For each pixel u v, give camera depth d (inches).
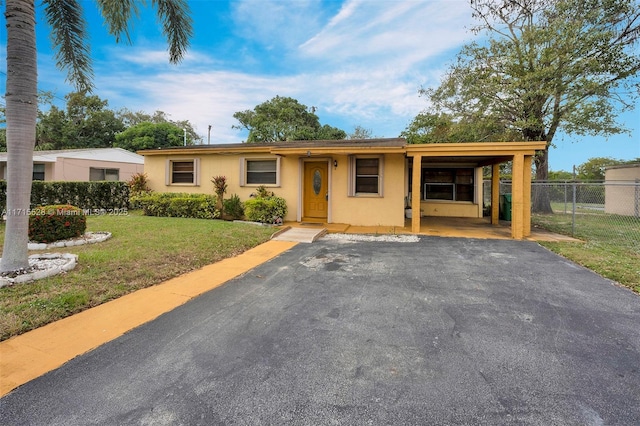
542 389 86.0
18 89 169.8
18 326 119.4
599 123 578.2
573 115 581.9
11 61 169.0
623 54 505.7
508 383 88.7
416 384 88.1
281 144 447.8
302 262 229.8
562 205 760.3
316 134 1233.4
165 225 347.9
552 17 551.5
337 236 338.3
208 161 476.1
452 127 673.6
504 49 585.0
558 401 81.0
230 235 305.0
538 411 77.3
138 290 166.4
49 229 246.1
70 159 707.4
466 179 533.6
